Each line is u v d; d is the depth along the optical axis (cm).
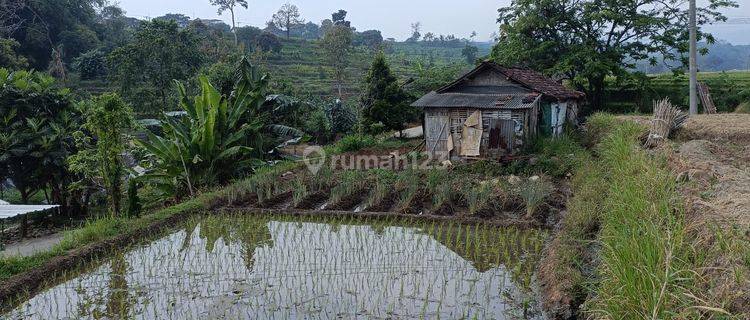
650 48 2533
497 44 2900
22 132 1625
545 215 1033
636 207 662
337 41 4622
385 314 627
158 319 632
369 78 2233
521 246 872
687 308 387
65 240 914
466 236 938
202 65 3162
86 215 1777
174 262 841
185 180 1470
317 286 718
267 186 1327
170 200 1479
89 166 1421
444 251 858
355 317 621
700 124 1445
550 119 1702
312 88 4388
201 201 1210
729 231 520
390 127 2217
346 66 4912
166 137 1680
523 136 1527
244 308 654
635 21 2431
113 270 814
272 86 2727
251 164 1605
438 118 1627
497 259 806
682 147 1153
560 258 711
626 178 841
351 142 1956
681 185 770
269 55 5288
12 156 1593
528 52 2570
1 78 1644
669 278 421
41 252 864
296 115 2295
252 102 1695
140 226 1014
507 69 1748
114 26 5394
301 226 1043
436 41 10919
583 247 750
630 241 527
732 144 1245
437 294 683
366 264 802
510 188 1188
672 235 519
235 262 831
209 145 1460
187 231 1030
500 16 2811
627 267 464
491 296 674
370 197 1190
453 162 1559
